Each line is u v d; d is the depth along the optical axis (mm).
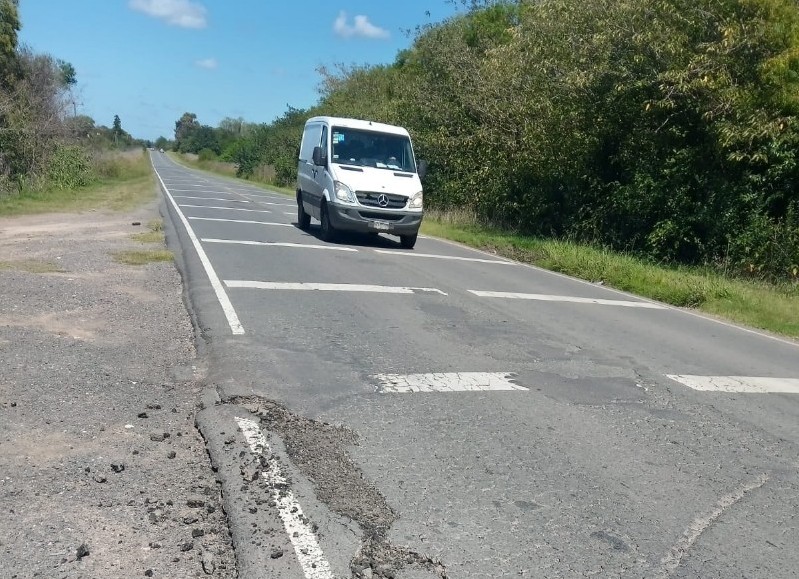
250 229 17906
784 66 15336
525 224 22422
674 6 16719
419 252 16109
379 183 16062
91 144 42500
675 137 17594
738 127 15711
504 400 6297
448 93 27219
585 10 18688
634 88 17625
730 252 16156
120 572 3479
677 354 8516
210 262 12203
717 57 15961
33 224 16922
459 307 10125
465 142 24703
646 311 11414
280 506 4164
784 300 12938
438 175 27797
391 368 6969
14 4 30781
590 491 4688
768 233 15547
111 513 4023
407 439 5293
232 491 4305
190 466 4684
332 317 8883
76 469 4508
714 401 6742
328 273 11977
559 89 19375
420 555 3801
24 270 10484
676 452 5434
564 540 4055
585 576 3709
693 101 16625
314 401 5918
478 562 3773
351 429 5398
